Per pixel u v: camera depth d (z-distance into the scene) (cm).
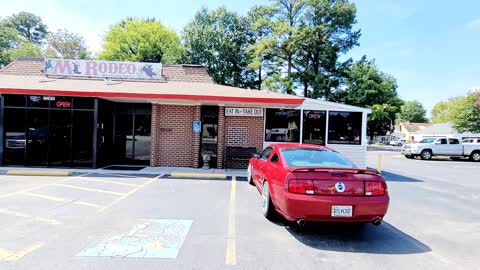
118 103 1345
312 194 480
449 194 958
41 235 470
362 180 492
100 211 609
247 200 742
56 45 4528
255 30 3609
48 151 1171
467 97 3253
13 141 1162
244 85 3903
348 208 479
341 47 3316
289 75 3347
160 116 1312
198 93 1148
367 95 3519
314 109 1353
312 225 570
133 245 440
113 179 977
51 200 690
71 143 1173
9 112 1158
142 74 1396
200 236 486
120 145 1348
